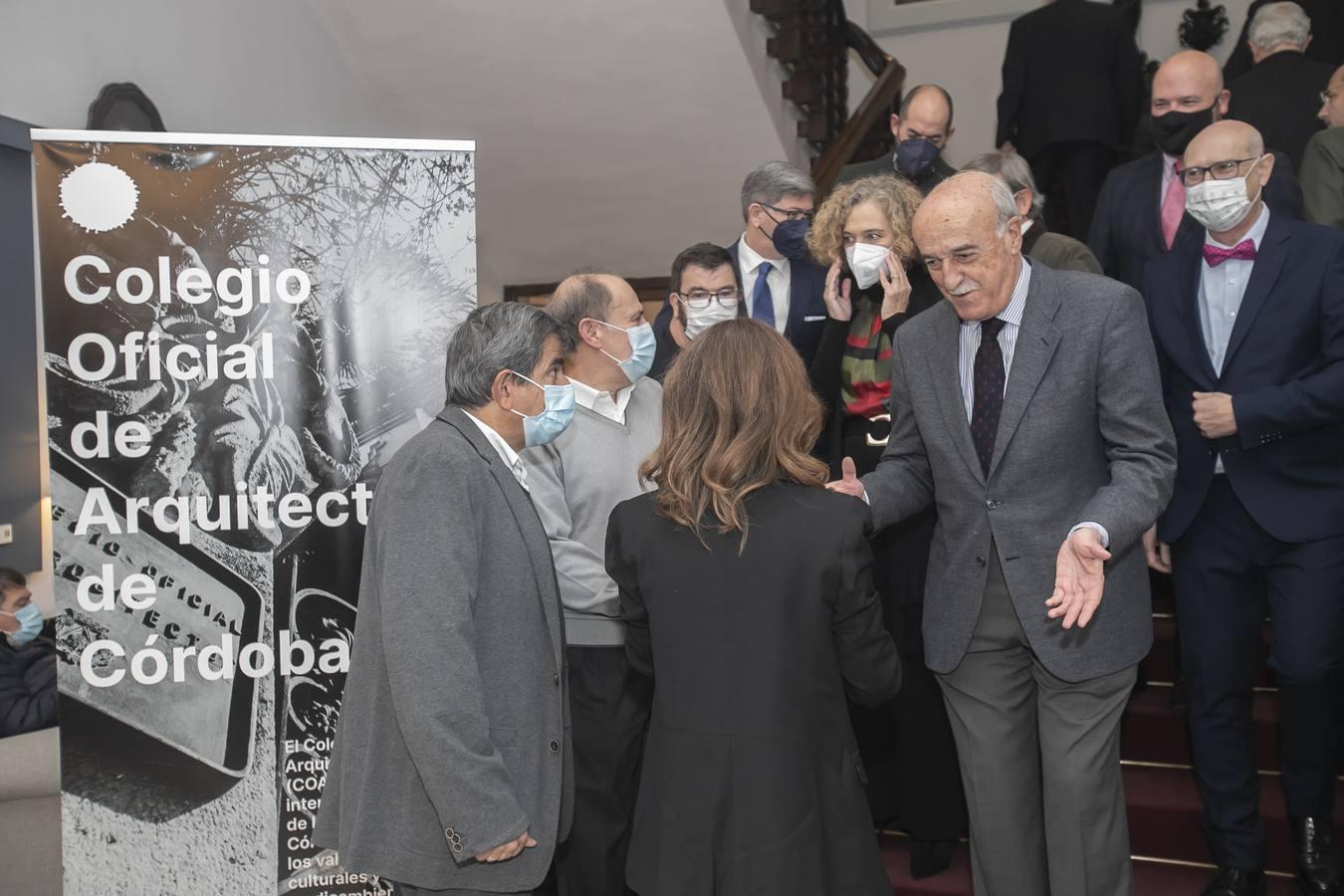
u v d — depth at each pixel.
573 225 5.69
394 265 2.37
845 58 5.56
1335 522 2.35
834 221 2.70
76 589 2.26
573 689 2.36
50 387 2.24
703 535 1.74
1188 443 2.47
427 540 1.69
